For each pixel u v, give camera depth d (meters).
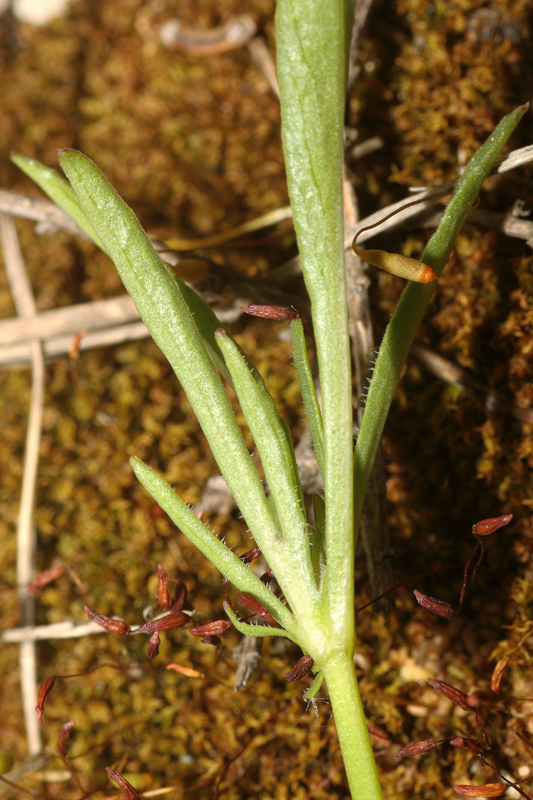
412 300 0.10
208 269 0.11
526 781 0.11
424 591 0.11
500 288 0.11
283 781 0.11
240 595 0.10
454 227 0.10
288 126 0.10
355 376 0.11
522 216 0.11
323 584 0.10
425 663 0.11
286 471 0.10
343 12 0.10
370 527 0.11
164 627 0.11
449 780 0.11
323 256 0.10
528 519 0.11
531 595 0.11
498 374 0.11
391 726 0.11
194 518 0.10
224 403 0.10
